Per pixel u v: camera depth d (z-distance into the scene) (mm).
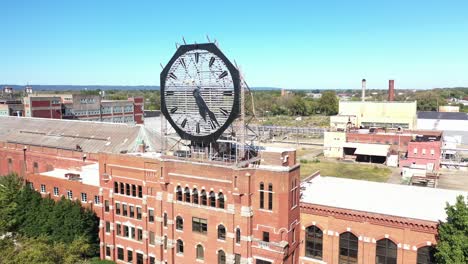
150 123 172125
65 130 94438
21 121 107688
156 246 53594
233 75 45594
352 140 138500
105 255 60250
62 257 47625
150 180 53719
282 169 44812
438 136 129500
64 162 83125
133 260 57219
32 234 58312
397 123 150750
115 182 58219
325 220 47312
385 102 152250
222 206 47812
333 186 56656
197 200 49688
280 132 178375
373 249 44844
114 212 58750
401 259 43250
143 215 54875
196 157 50625
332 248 47156
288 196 44719
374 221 44406
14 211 61375
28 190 66188
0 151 96562
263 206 45969
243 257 46500
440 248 36969
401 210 45875
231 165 46844
